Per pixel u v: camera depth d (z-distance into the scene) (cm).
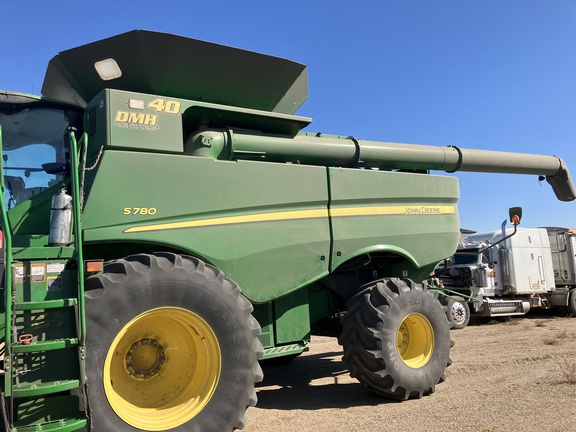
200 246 454
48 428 316
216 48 482
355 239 561
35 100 450
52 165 450
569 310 1628
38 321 330
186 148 482
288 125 538
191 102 472
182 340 421
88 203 404
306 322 559
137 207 425
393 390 516
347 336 537
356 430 433
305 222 526
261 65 517
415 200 630
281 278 506
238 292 425
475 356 794
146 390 405
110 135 422
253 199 491
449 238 660
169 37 459
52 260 351
